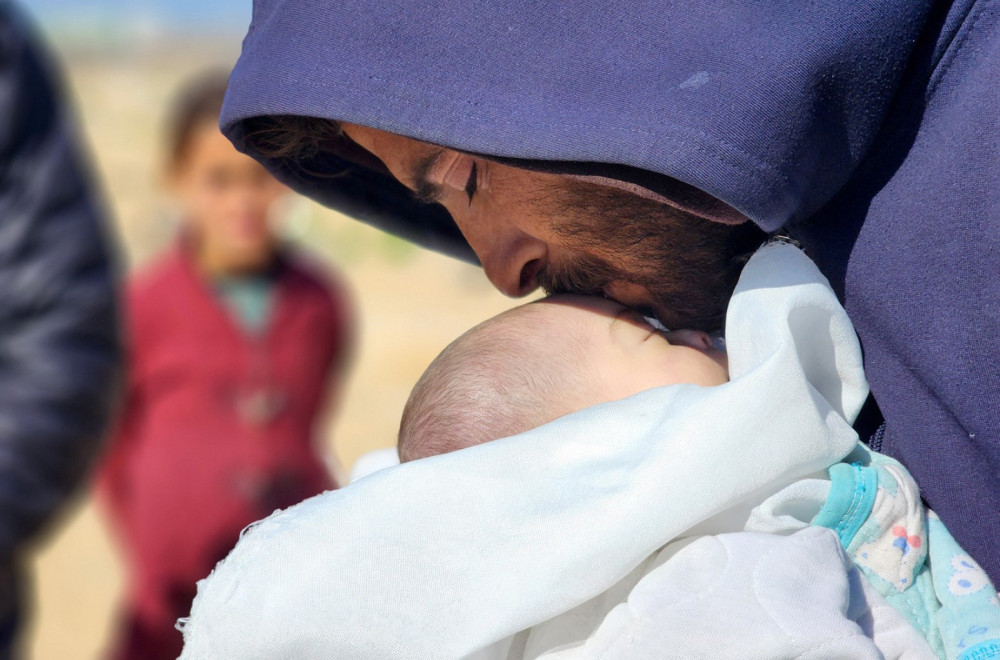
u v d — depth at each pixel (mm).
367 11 1331
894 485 1428
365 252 12883
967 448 1349
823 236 1403
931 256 1328
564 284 1633
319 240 13125
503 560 1316
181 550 4254
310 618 1307
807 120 1226
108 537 7320
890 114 1347
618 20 1257
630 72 1237
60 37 39469
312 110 1329
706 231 1462
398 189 1834
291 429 4430
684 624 1275
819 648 1243
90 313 2420
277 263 4570
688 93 1211
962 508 1377
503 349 1700
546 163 1275
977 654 1341
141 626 4340
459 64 1290
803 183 1256
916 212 1333
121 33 41625
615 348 1637
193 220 4547
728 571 1303
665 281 1528
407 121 1289
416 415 1784
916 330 1350
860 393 1431
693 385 1419
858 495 1415
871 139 1305
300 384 4461
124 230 12945
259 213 4492
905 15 1265
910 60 1325
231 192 4457
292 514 1373
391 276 12234
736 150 1196
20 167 2371
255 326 4426
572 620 1375
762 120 1204
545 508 1331
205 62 35844
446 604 1313
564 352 1657
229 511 4270
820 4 1244
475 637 1309
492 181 1446
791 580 1293
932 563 1428
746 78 1210
